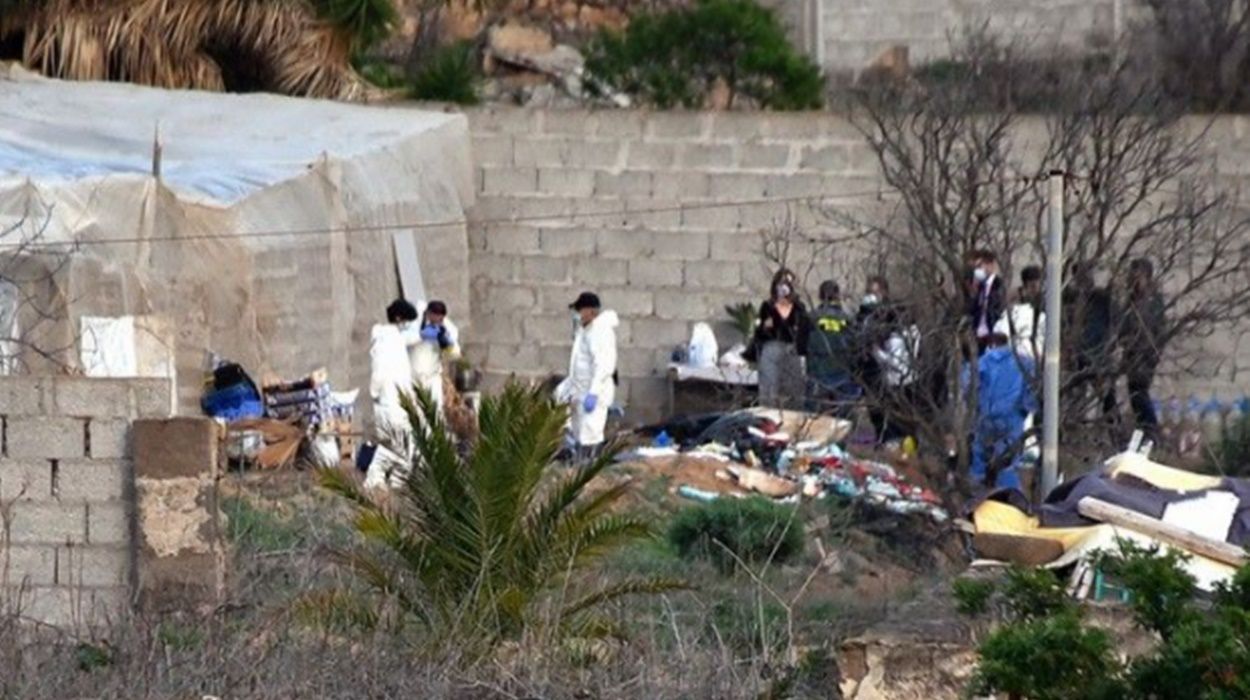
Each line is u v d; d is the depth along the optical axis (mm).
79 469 50562
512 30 112812
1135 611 35438
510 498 46562
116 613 47906
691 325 87938
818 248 84625
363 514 47000
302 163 76375
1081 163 72438
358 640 44750
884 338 67312
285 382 72438
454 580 46500
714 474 67688
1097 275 71250
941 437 64938
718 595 50156
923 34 112938
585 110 88812
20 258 65250
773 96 104938
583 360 73000
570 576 46750
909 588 53969
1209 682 31891
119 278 67438
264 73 93188
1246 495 48969
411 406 48375
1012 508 49969
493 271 88438
